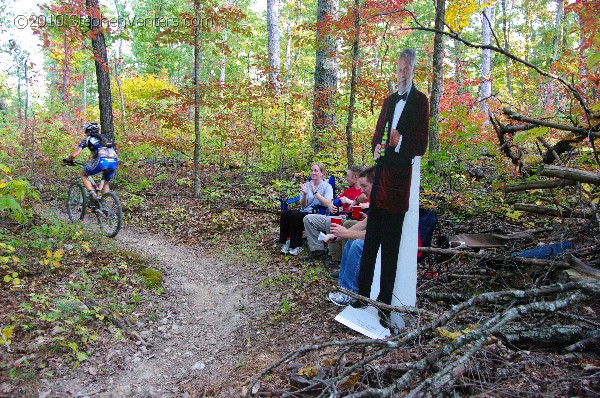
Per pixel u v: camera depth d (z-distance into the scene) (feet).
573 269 12.31
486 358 9.09
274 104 34.47
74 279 16.98
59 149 38.52
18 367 11.62
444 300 13.99
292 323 14.89
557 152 18.19
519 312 8.15
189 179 35.27
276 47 58.39
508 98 47.60
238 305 17.11
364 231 14.79
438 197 24.93
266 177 35.55
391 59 27.71
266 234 24.43
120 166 34.22
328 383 8.85
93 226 25.14
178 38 30.50
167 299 17.56
